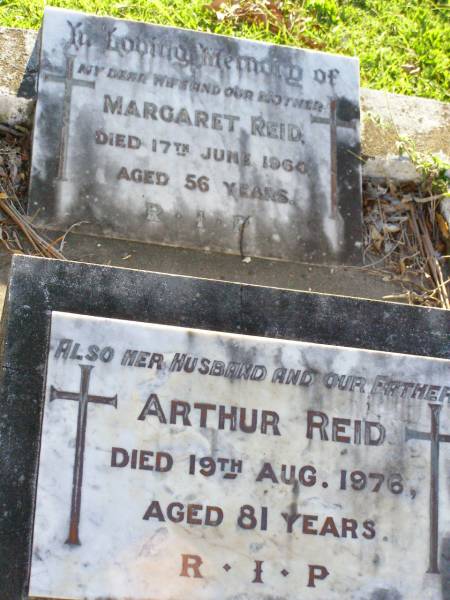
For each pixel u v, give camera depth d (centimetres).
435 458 157
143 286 158
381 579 151
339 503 152
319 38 217
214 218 175
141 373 151
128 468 148
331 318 163
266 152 180
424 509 155
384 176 191
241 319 160
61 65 176
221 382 153
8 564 143
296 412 154
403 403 158
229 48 183
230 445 151
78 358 150
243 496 150
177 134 177
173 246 174
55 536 144
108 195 172
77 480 146
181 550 146
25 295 153
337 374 157
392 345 164
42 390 149
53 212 170
